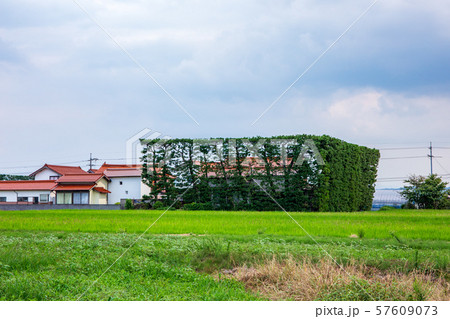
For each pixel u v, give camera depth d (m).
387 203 55.62
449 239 15.60
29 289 8.51
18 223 21.61
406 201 50.66
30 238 15.44
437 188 47.72
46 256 11.58
